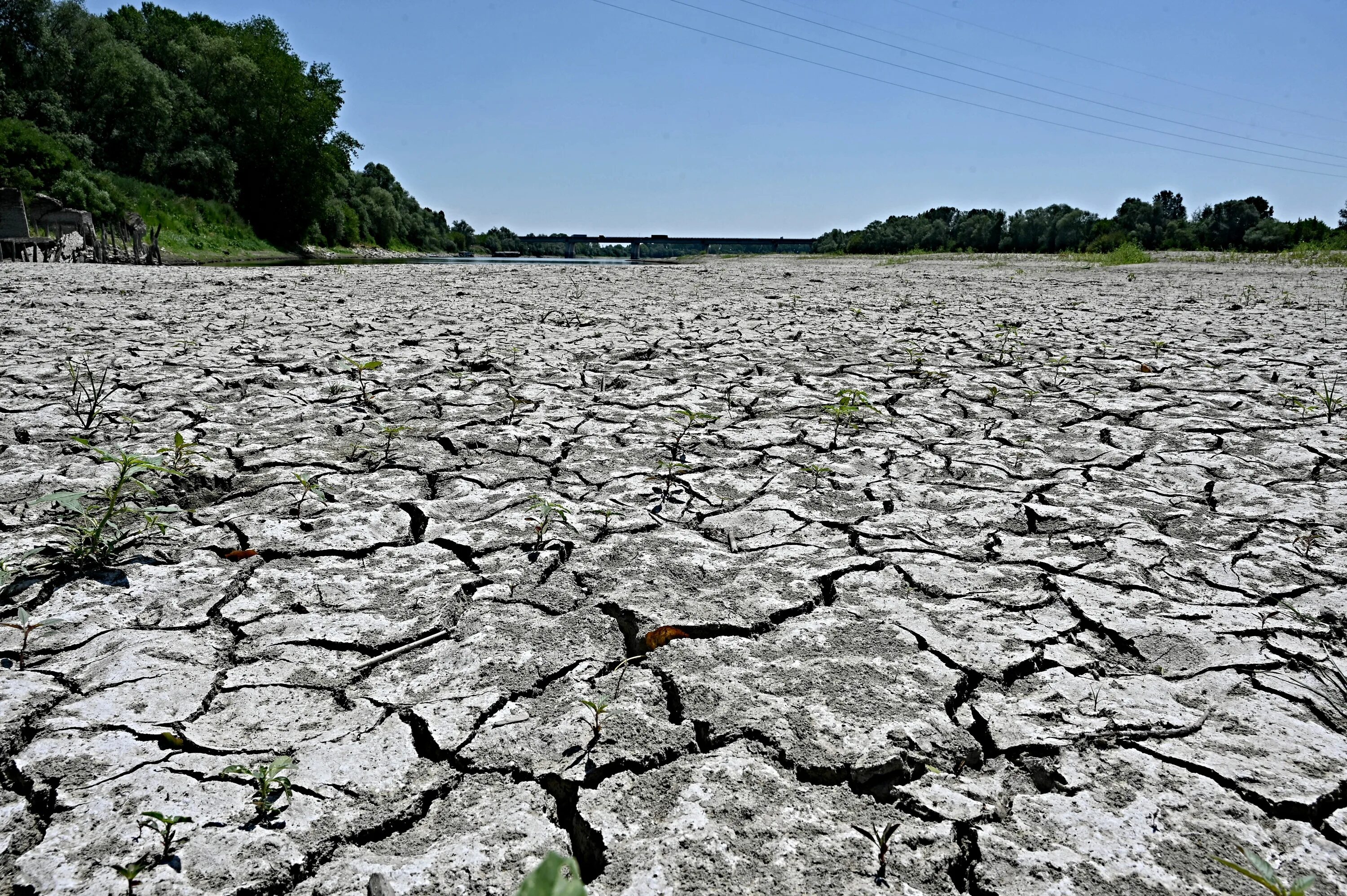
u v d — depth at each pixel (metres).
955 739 1.62
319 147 41.88
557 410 4.14
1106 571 2.35
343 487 2.98
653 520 2.72
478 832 1.38
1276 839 1.36
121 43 36.03
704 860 1.31
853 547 2.52
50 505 2.66
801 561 2.42
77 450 3.25
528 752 1.58
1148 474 3.24
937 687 1.79
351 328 6.80
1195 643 1.97
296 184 41.22
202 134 38.22
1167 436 3.75
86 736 1.59
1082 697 1.76
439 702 1.73
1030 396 4.49
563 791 1.49
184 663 1.85
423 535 2.62
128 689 1.74
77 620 2.00
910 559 2.43
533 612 2.12
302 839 1.35
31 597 2.10
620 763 1.55
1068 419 4.07
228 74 40.00
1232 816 1.41
